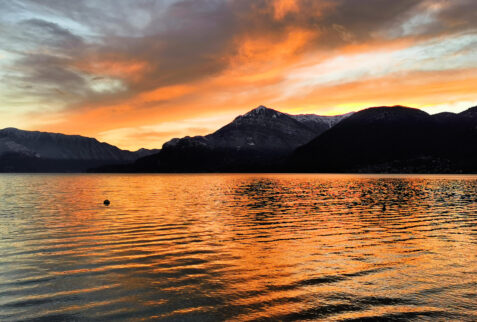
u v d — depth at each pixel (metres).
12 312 13.46
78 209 47.34
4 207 49.78
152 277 17.52
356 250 23.17
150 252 22.56
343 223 34.84
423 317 13.12
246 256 21.56
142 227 32.19
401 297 14.97
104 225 33.31
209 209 47.44
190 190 97.62
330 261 20.42
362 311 13.65
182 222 35.28
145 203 56.75
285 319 12.98
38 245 24.55
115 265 19.56
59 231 29.97
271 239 26.80
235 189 100.94
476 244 25.05
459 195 73.38
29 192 88.19
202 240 26.41
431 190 91.38
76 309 13.78
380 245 24.70
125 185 135.50
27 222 35.03
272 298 14.88
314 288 16.05
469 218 38.31
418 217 39.22
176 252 22.56
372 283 16.67
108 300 14.66
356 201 59.56
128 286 16.27
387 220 36.84
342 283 16.69
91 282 16.78
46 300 14.62
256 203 56.41
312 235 28.48
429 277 17.53
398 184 129.25
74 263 19.94
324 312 13.56
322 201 59.91
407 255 21.81
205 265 19.59
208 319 13.00
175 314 13.40
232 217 39.22
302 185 123.75
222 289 15.91
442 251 22.89
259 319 12.98
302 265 19.59
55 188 110.25
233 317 13.16
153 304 14.28
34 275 17.77
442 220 36.94
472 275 17.84
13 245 24.55
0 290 15.67
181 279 17.22
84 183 158.62
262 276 17.67
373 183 139.12
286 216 40.00
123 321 12.84
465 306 14.07
